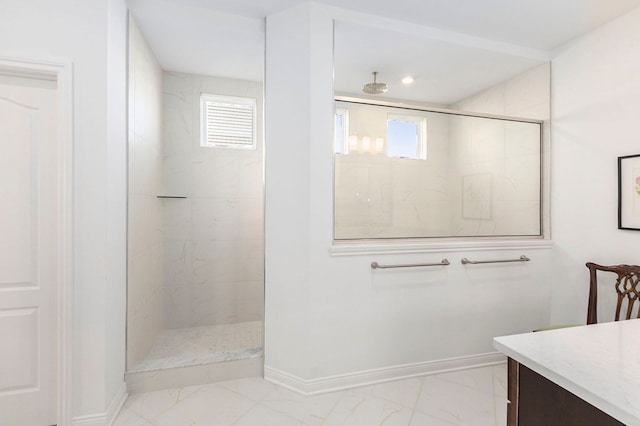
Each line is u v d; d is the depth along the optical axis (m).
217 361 2.13
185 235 2.98
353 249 2.05
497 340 1.03
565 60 2.46
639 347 0.97
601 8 2.00
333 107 2.03
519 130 2.60
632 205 2.03
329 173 2.01
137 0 1.96
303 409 1.84
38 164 1.66
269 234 2.13
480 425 1.71
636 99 2.01
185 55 2.60
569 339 1.03
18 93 1.64
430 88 2.96
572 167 2.41
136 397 1.95
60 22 1.61
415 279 2.21
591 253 2.28
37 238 1.66
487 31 2.29
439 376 2.23
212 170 3.05
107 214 1.68
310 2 1.96
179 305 2.96
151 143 2.51
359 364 2.09
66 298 1.60
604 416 0.73
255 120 3.18
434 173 2.38
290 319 2.04
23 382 1.66
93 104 1.65
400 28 2.17
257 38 2.32
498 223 2.55
